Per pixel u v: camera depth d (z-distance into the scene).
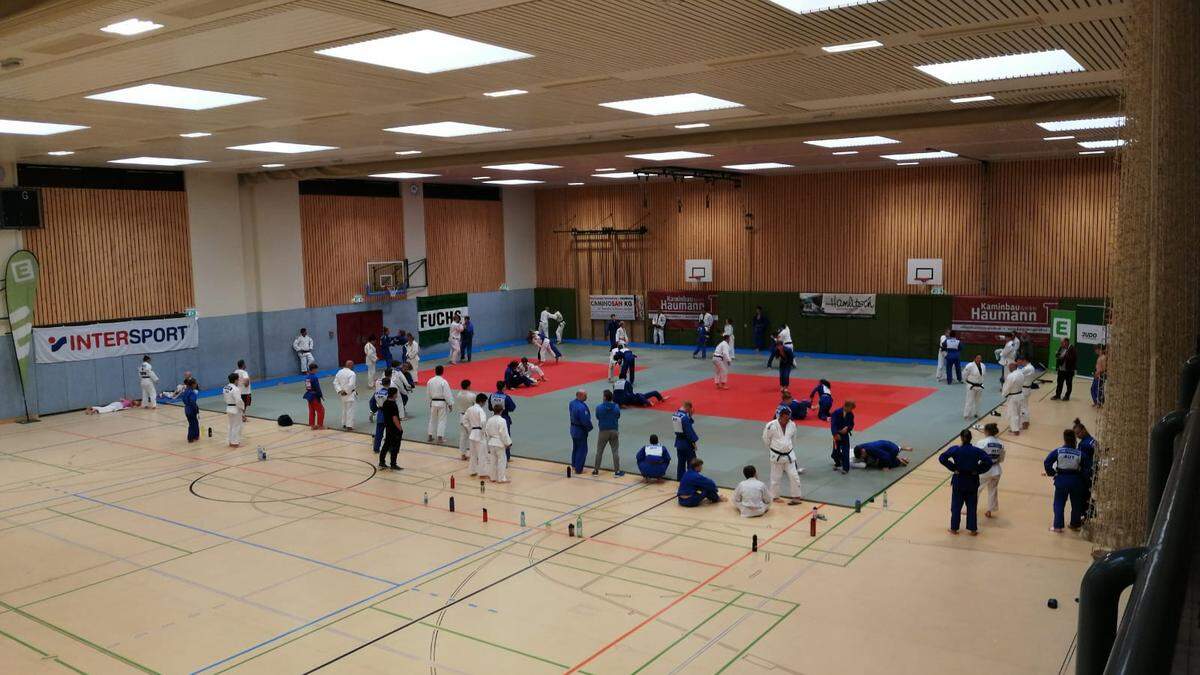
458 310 37.72
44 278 24.78
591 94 14.55
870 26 10.02
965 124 16.98
